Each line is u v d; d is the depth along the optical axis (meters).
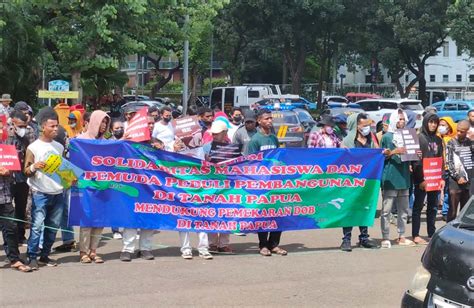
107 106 26.89
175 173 8.91
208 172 9.00
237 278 8.06
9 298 7.04
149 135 8.89
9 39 19.52
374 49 44.97
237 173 9.09
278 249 9.41
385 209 9.85
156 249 9.70
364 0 41.00
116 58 21.88
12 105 20.98
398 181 9.75
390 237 10.89
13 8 18.88
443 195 12.55
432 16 40.91
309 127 23.83
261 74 68.94
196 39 24.98
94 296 7.20
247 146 9.52
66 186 8.35
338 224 9.50
